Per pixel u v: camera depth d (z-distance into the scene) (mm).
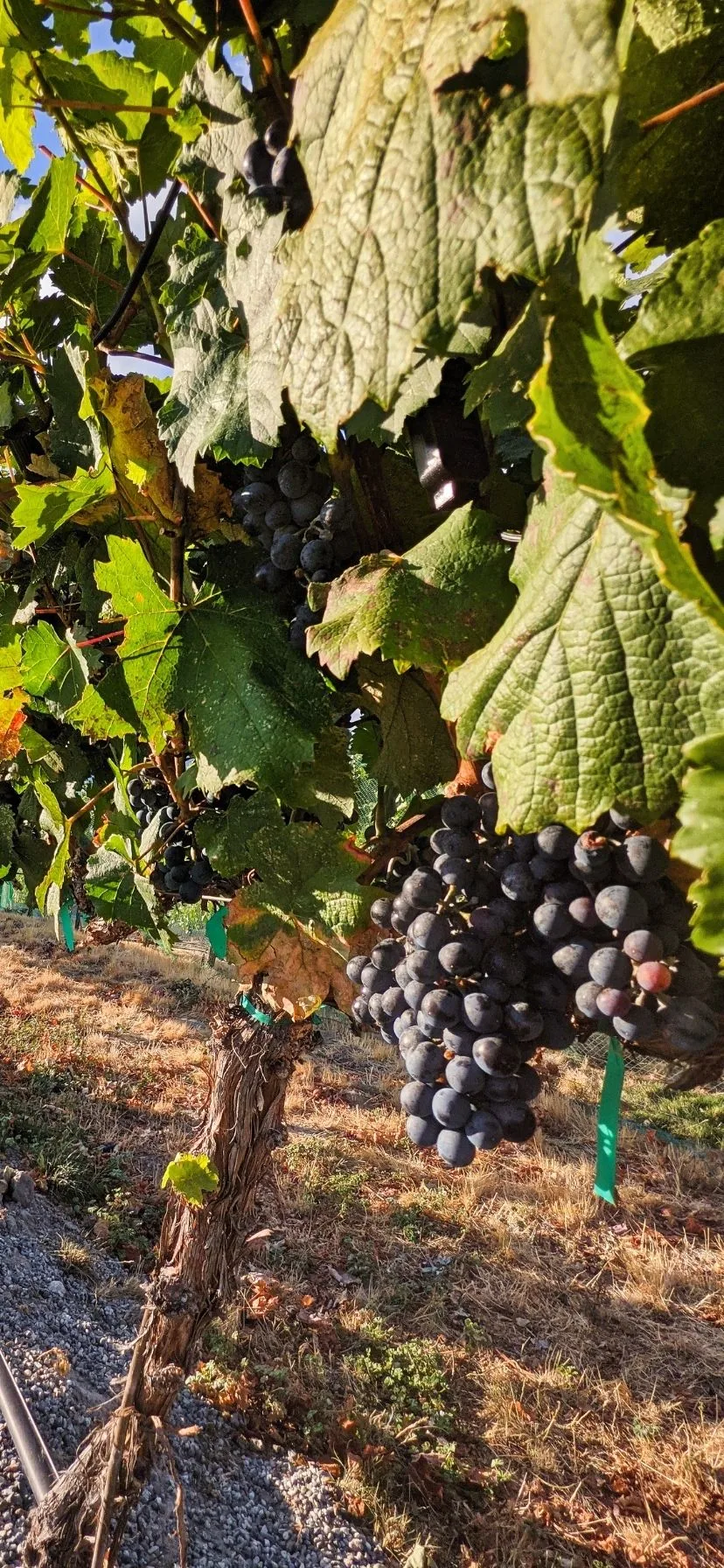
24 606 2031
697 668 786
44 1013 14922
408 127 714
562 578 864
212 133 1160
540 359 890
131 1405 2771
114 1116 11898
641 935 935
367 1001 1482
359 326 756
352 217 763
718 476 754
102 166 1741
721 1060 1048
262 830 1600
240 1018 2469
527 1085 1245
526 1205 11430
